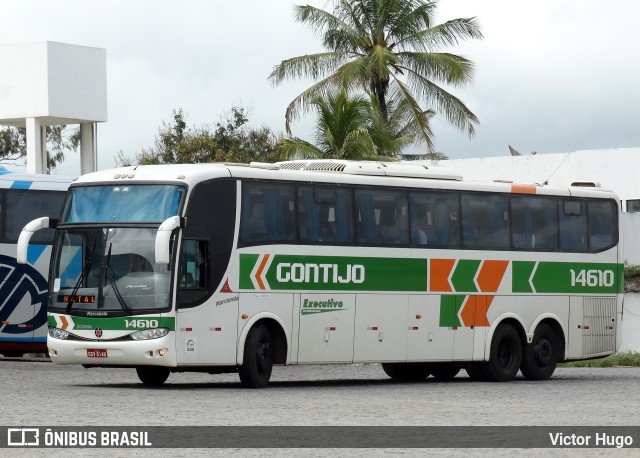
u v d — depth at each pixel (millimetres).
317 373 35906
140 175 25969
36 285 35156
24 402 21766
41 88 53812
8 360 38156
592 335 33406
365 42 58906
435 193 29922
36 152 54281
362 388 27750
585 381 31891
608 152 61750
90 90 55500
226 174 26078
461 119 58969
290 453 15156
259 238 26453
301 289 27172
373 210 28672
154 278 25109
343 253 27953
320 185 27719
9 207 34812
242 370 26250
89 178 26484
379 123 52312
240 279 26062
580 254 33094
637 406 22953
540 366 32250
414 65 58594
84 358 25422
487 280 30844
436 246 29812
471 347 30547
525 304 31734
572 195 33000
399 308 29016
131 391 24875
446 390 27359
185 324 25172
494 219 31156
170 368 26531
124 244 25453
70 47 54781
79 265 25812
